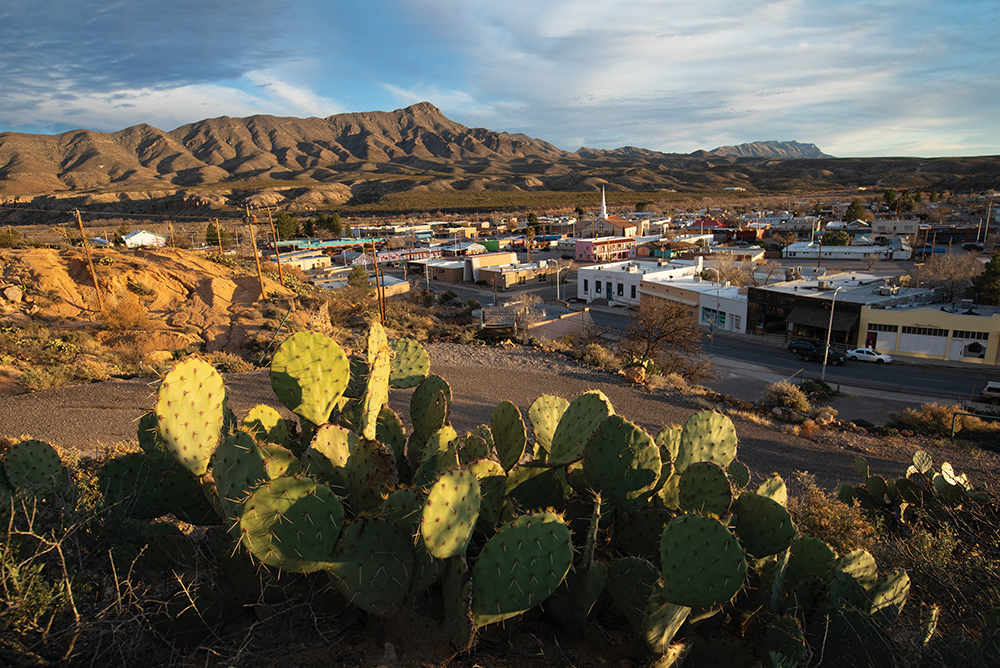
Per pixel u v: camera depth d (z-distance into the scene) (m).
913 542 4.64
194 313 23.94
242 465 2.42
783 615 2.92
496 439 3.65
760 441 13.96
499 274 60.47
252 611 2.89
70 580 2.48
